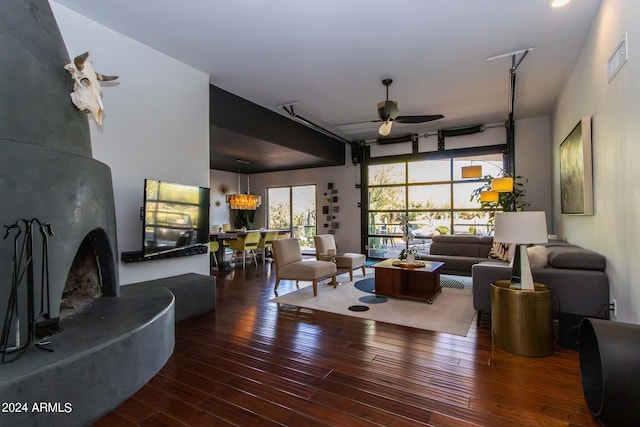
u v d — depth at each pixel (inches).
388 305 166.4
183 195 152.6
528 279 110.4
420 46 146.3
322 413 76.2
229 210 392.8
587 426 70.1
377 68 168.6
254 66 166.1
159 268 153.1
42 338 74.5
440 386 87.7
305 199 377.7
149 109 147.8
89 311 95.9
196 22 128.0
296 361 103.6
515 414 74.9
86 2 115.5
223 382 90.8
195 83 168.2
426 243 306.7
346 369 98.0
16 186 71.2
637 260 89.5
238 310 160.1
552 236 214.4
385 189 327.0
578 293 115.6
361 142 331.9
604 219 118.0
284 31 133.9
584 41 140.6
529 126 259.6
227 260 329.7
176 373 96.0
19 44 77.6
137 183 143.3
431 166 306.7
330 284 217.9
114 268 108.2
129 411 77.7
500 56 154.8
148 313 94.7
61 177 80.0
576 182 151.8
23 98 76.5
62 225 79.7
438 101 218.5
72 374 67.7
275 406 79.3
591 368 79.6
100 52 129.6
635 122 89.1
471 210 291.0
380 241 329.4
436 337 122.8
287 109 231.9
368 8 119.0
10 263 69.6
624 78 96.0
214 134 209.0
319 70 170.7
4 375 59.6
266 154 285.0
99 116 98.5
